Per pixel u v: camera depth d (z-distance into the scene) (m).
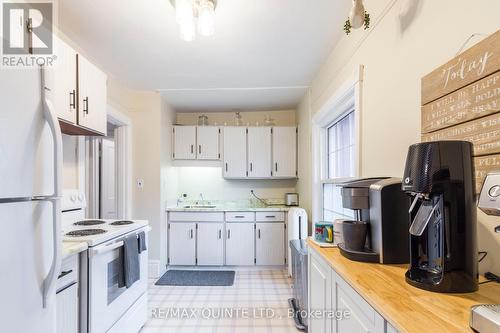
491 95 0.78
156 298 2.70
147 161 3.34
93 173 3.42
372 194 1.12
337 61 2.17
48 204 1.01
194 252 3.59
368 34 1.60
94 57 2.42
